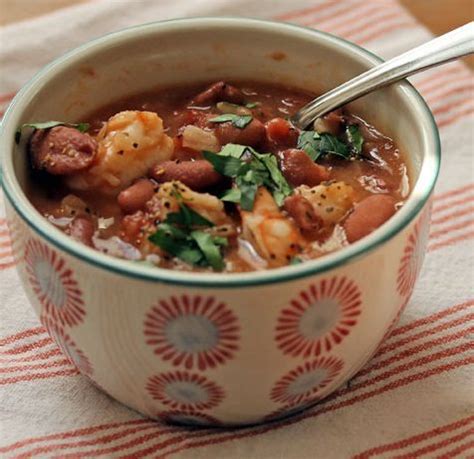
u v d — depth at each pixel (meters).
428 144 0.40
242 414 0.39
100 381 0.40
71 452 0.40
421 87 0.56
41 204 0.41
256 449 0.40
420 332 0.44
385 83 0.43
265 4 0.61
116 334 0.36
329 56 0.45
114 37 0.45
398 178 0.42
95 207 0.41
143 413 0.41
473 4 0.61
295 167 0.42
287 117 0.46
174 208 0.39
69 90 0.44
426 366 0.43
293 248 0.38
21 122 0.41
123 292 0.35
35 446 0.40
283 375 0.37
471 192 0.50
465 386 0.42
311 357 0.37
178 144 0.43
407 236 0.37
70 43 0.58
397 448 0.40
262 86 0.47
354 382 0.42
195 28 0.46
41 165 0.41
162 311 0.35
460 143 0.53
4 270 0.46
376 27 0.60
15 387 0.42
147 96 0.47
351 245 0.35
